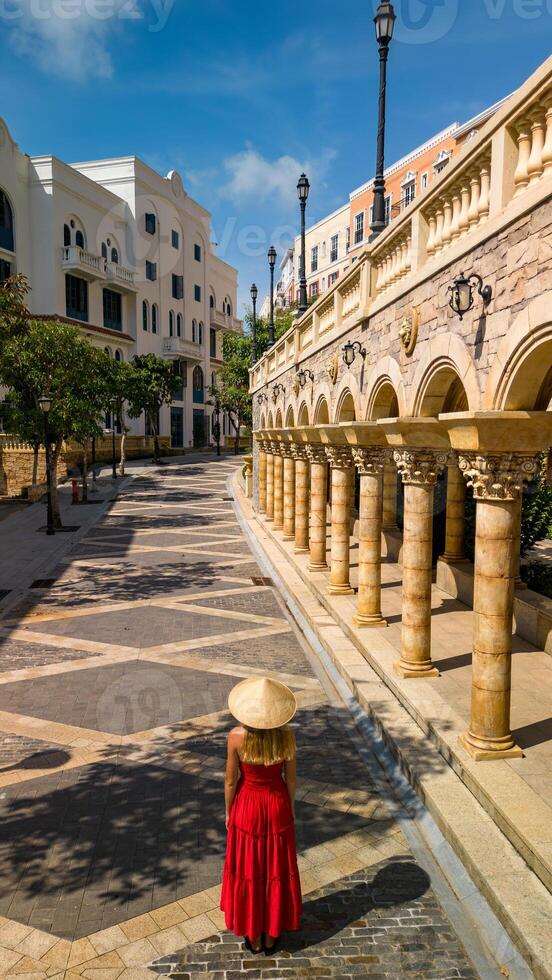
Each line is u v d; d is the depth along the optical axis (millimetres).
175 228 55688
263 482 26047
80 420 21859
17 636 11492
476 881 5082
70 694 8906
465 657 9500
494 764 6324
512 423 5867
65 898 4984
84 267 42250
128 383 40375
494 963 4348
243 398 49344
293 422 19172
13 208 39094
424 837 5754
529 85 5223
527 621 10430
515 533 6352
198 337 60844
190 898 4992
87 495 31750
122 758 7145
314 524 15391
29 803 6258
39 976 4270
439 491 16594
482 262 6270
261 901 4398
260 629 11969
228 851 4492
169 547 20172
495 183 5957
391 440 8664
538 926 4434
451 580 13672
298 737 7746
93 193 44625
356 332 11297
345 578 13102
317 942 4559
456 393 10602
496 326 5969
